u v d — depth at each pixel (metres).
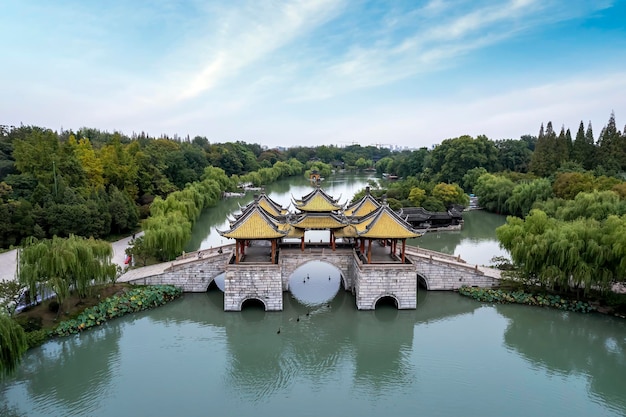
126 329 40.19
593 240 42.28
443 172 128.88
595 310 42.62
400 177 178.50
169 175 108.44
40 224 58.16
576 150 107.19
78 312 39.47
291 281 53.31
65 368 33.53
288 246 51.25
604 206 59.03
